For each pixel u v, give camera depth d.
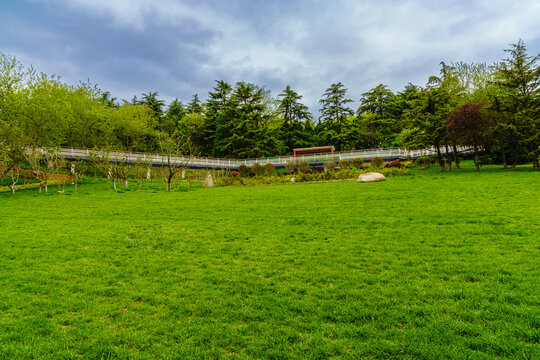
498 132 26.09
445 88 32.16
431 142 31.33
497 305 4.31
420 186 19.84
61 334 4.15
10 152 25.62
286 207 14.82
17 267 6.89
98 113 43.28
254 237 9.38
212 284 5.82
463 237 7.95
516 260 6.07
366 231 9.36
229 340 3.93
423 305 4.50
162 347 3.81
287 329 4.09
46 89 38.28
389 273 5.88
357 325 4.14
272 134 57.94
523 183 17.48
